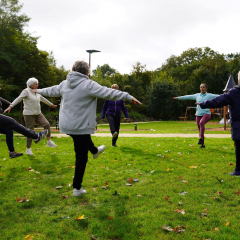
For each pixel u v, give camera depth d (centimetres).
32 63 3300
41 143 798
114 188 348
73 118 306
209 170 429
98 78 4219
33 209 283
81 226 242
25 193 331
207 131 1317
